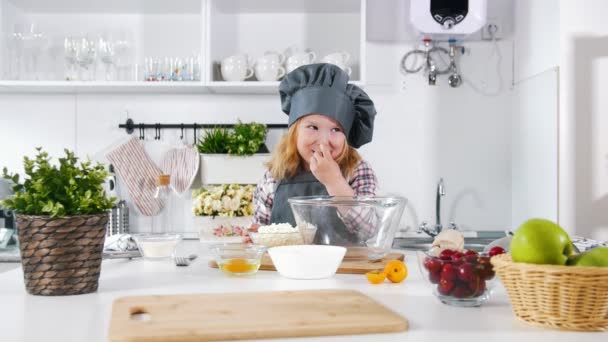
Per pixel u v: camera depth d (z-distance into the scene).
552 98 2.55
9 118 3.05
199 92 3.02
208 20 2.75
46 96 3.05
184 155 2.97
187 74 2.83
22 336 0.85
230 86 2.77
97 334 0.86
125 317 0.91
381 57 3.07
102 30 2.84
